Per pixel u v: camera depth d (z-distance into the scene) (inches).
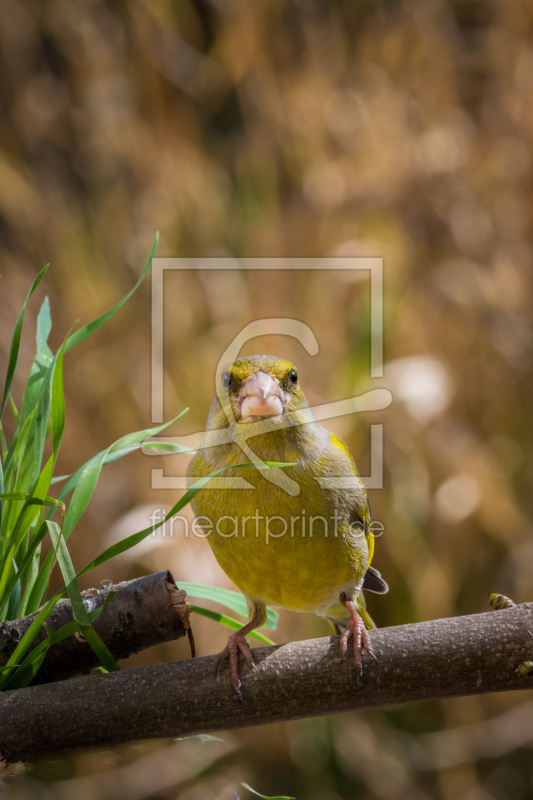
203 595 145.1
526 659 115.2
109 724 114.0
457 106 327.6
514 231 313.9
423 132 320.2
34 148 336.8
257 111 333.4
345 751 286.5
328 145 324.2
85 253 322.0
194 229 326.6
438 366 296.4
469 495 291.0
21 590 125.2
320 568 144.7
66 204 332.2
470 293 307.1
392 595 292.2
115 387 301.9
